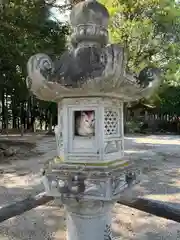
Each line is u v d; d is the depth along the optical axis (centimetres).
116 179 267
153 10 1510
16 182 895
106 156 283
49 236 485
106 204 291
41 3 998
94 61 264
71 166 277
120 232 502
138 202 327
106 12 294
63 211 604
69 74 263
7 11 1034
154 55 1873
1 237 484
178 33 1872
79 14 288
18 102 3325
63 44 1245
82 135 288
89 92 267
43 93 287
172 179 923
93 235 296
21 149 1698
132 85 271
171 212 304
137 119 3416
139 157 1396
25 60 1200
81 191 262
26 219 562
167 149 1714
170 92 2831
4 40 1148
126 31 1388
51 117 3166
